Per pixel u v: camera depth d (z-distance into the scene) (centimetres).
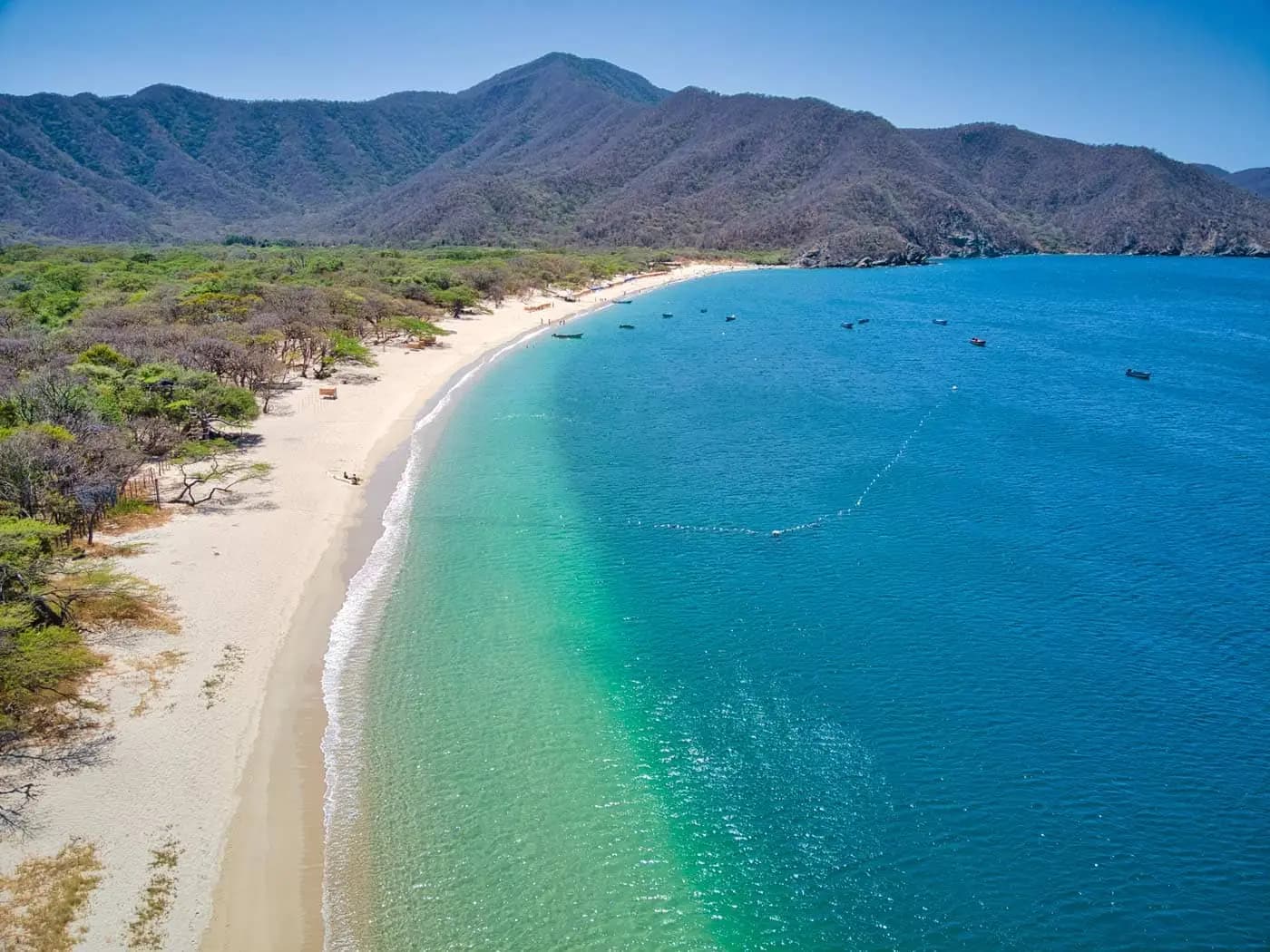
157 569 3244
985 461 5072
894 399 6738
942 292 15750
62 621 2661
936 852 2073
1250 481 4791
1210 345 9938
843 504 4331
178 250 18375
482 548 3747
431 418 5931
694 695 2683
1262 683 2805
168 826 1984
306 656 2791
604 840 2075
